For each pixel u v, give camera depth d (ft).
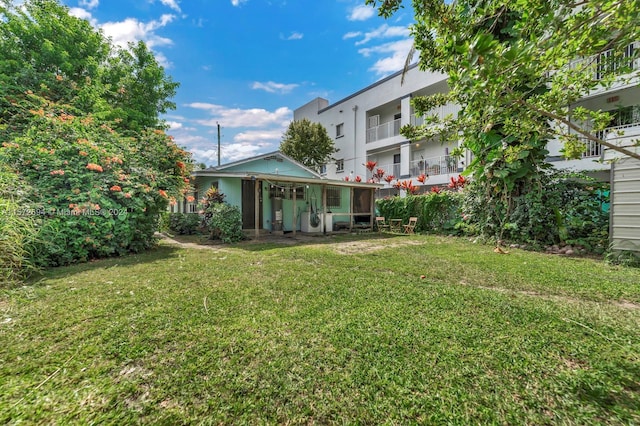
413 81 49.73
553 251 19.15
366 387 5.01
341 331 7.06
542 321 7.63
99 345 6.34
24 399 4.63
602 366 5.55
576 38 4.67
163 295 9.78
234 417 4.37
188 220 33.76
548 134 8.25
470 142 8.50
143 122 40.96
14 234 11.21
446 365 5.63
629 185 14.99
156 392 4.88
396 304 8.95
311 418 4.37
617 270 13.48
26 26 30.27
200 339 6.64
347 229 38.24
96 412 4.41
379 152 59.16
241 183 33.06
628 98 30.45
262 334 6.91
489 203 23.56
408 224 36.11
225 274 12.86
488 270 13.61
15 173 14.61
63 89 29.22
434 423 4.23
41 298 9.35
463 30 5.94
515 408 4.50
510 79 5.04
